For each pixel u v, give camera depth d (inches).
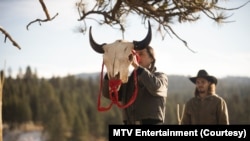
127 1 222.1
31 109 4443.9
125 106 181.0
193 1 221.6
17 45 213.3
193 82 242.1
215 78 232.7
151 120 191.6
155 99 191.8
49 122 4227.4
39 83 4926.2
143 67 192.1
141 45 176.2
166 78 196.4
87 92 5329.7
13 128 4234.7
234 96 4377.5
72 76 5762.8
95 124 4207.7
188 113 240.4
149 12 224.7
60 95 4815.5
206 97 233.8
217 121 230.7
